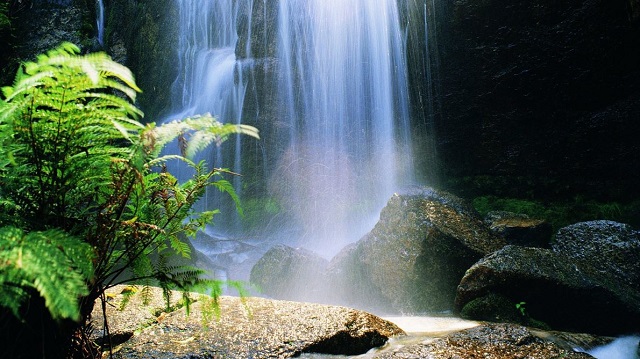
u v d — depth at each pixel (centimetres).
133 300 355
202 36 1416
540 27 990
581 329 516
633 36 906
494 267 532
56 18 1075
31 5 1063
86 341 208
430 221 643
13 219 175
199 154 1312
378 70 1188
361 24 1198
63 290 136
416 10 1112
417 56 1129
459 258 609
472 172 1116
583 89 971
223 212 1284
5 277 144
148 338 298
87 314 204
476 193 1088
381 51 1177
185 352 279
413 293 604
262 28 1301
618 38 920
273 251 761
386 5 1155
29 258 139
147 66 1316
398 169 1180
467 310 527
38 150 180
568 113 994
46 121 178
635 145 927
